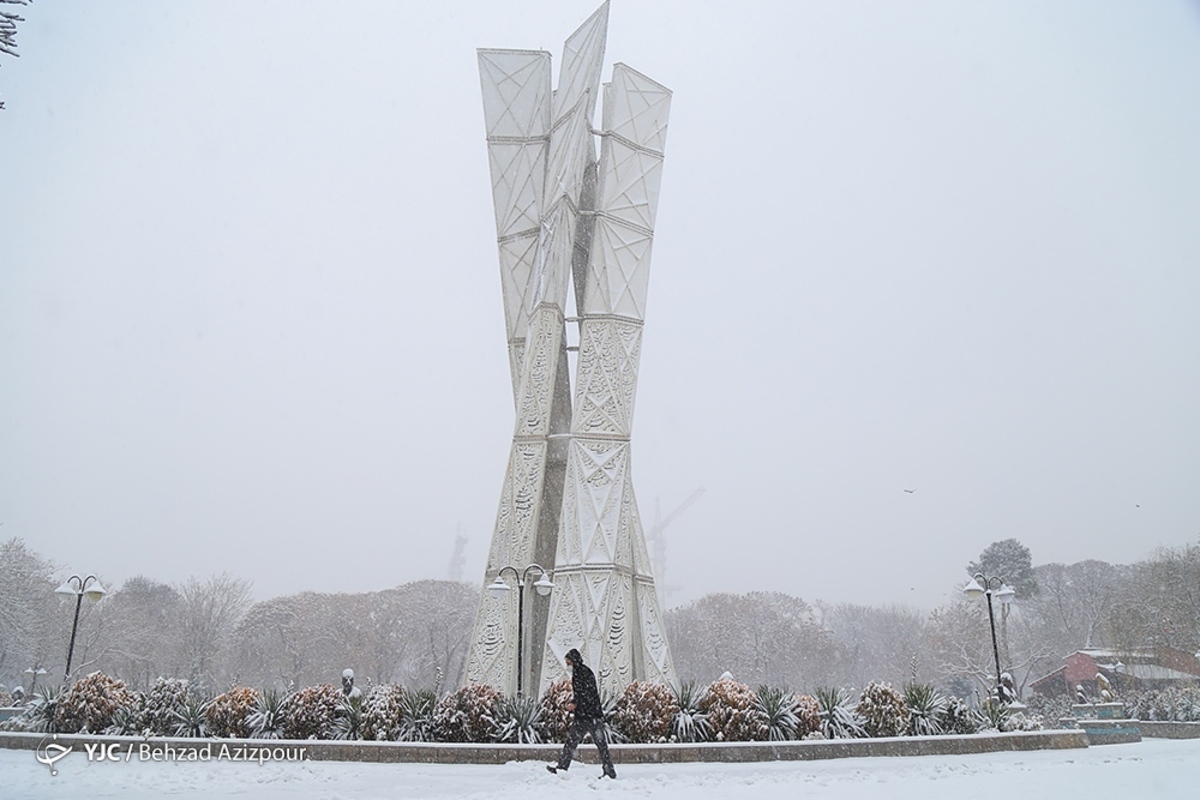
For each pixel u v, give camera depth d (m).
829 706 19.52
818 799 10.49
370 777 13.75
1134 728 26.77
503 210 30.94
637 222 29.89
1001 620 64.88
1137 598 63.59
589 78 29.31
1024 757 17.88
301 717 18.67
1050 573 82.50
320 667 76.19
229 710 19.31
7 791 11.59
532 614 27.50
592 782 12.37
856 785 12.26
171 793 11.52
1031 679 73.88
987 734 20.14
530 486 26.94
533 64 32.09
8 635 50.47
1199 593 56.66
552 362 27.84
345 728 18.47
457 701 18.16
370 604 82.12
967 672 60.22
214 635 67.00
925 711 20.06
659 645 26.16
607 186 29.59
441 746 16.42
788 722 18.30
